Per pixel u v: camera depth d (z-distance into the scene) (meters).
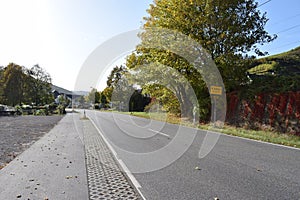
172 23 20.70
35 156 8.21
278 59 33.19
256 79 21.67
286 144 11.03
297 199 4.55
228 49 20.98
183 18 20.48
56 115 40.62
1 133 14.93
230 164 7.14
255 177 5.88
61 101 73.44
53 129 17.30
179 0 20.28
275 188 5.12
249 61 21.41
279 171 6.41
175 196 4.68
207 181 5.57
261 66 31.86
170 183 5.44
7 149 9.52
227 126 18.50
